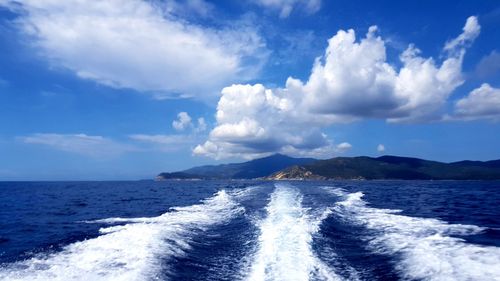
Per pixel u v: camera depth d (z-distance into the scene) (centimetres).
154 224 2442
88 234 2136
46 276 1285
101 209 3819
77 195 6869
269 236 1886
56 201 5253
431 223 2459
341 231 2145
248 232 2097
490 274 1242
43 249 1727
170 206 3922
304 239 1788
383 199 4894
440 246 1667
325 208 3183
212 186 10912
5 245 1920
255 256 1550
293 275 1268
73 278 1253
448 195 6122
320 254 1572
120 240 1848
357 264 1445
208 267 1423
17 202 5184
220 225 2431
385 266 1400
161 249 1645
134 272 1295
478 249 1592
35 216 3319
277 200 4044
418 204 4109
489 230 2141
